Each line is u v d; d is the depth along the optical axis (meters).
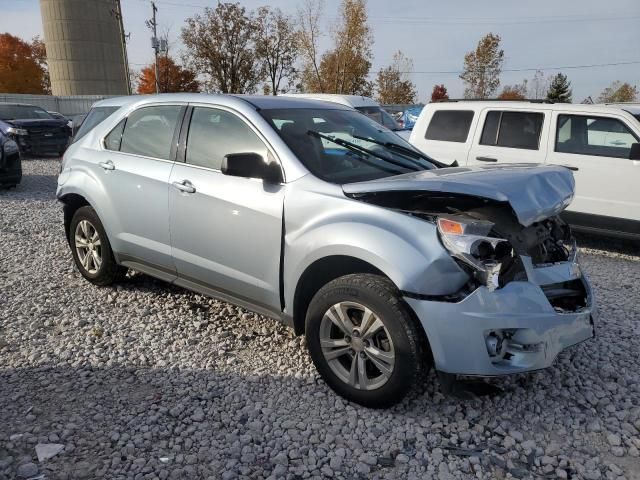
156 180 4.38
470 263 2.89
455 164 4.46
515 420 3.26
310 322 3.43
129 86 40.28
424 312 2.95
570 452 2.97
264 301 3.80
